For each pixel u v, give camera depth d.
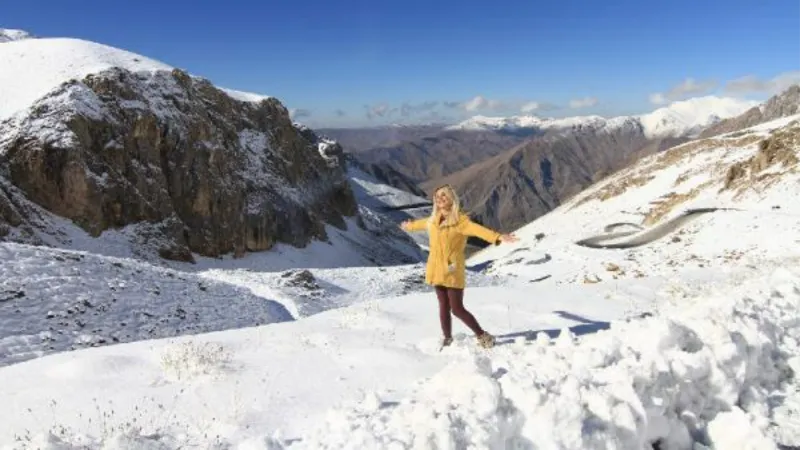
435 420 3.82
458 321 8.56
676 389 4.74
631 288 12.08
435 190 6.95
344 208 96.69
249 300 25.33
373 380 5.80
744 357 5.36
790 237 30.09
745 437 4.46
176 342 7.27
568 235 69.19
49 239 41.72
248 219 61.03
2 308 17.36
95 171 47.66
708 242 35.12
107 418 4.83
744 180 53.06
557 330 8.01
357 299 30.38
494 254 75.00
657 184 88.19
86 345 17.16
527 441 3.93
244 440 4.40
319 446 3.96
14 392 5.42
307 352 6.80
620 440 4.05
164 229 51.22
